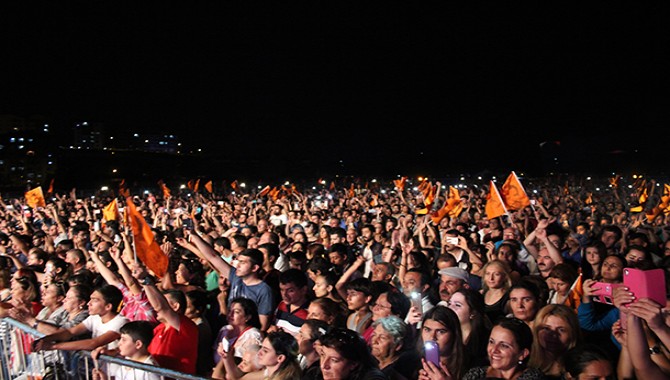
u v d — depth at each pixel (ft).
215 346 19.30
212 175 263.08
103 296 19.10
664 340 11.02
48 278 26.48
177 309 18.65
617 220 45.21
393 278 24.79
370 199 92.12
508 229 31.86
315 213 50.47
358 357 12.37
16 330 20.39
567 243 29.30
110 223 41.96
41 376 18.80
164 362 16.90
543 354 14.11
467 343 15.74
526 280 17.29
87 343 17.87
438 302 20.36
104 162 221.66
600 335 16.71
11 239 38.14
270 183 242.37
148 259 21.16
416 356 14.71
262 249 24.85
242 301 17.97
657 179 121.80
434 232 37.70
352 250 34.06
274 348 14.02
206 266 29.76
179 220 50.21
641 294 11.33
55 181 206.28
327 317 17.39
